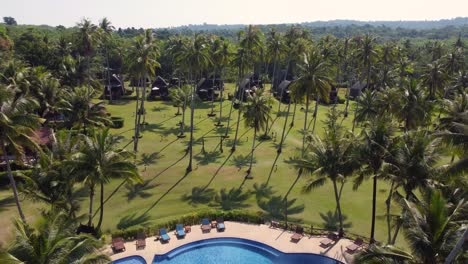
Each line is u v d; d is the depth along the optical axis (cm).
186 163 5959
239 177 5441
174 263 3466
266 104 5806
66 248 2095
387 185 5247
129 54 6119
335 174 3588
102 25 9794
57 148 3719
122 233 3756
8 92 3134
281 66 14200
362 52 8306
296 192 4978
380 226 4103
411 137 3303
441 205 2200
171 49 8006
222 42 8450
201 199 4709
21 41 10944
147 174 5456
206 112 9656
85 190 4838
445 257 2116
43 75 6481
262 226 4106
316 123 8612
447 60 9175
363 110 6475
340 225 3881
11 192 4694
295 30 10294
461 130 2450
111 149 3659
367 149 3341
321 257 3547
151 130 7762
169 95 10275
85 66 8025
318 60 5766
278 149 6594
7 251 1994
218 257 3578
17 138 3319
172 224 4016
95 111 5772
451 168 2417
